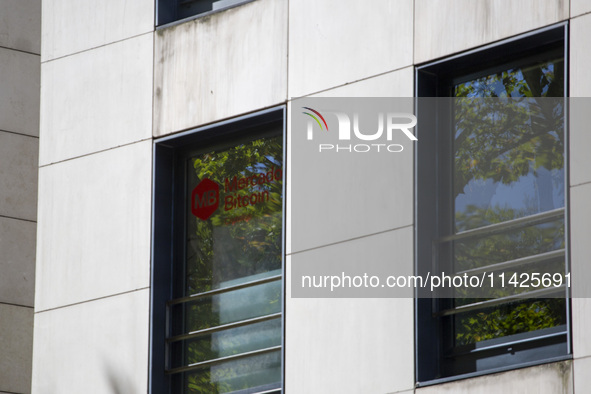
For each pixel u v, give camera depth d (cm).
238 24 1925
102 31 2089
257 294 1862
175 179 1988
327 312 1717
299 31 1847
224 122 1908
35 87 2217
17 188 2164
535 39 1620
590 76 1534
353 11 1794
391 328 1653
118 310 1948
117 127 2030
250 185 1911
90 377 1948
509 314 1606
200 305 1917
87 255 2008
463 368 1630
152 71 2011
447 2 1698
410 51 1722
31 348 2109
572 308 1495
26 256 2144
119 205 1992
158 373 1902
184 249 1956
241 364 1852
